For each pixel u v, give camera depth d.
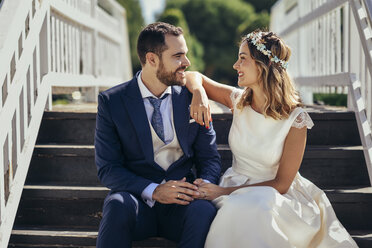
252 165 2.59
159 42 2.45
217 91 2.81
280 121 2.48
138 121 2.51
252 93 2.61
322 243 2.37
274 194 2.31
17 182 2.65
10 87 2.51
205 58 26.62
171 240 2.49
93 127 3.21
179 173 2.59
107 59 6.43
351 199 2.77
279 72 2.48
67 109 3.77
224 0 26.64
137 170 2.56
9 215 2.54
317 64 4.83
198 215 2.29
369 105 3.29
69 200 2.84
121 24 7.76
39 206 2.85
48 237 2.65
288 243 2.21
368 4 2.93
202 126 2.66
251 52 2.50
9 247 2.67
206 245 2.27
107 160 2.52
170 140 2.57
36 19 3.05
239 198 2.28
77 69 4.59
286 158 2.47
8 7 2.62
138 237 2.41
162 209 2.49
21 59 2.69
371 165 2.81
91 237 2.63
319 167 3.02
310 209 2.42
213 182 2.57
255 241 2.21
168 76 2.49
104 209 2.30
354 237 2.60
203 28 26.70
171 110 2.58
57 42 3.81
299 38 5.57
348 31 3.54
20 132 2.83
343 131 3.23
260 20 15.36
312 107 4.28
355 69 3.47
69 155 3.04
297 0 5.85
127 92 2.55
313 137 3.24
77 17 4.38
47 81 3.33
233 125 2.67
